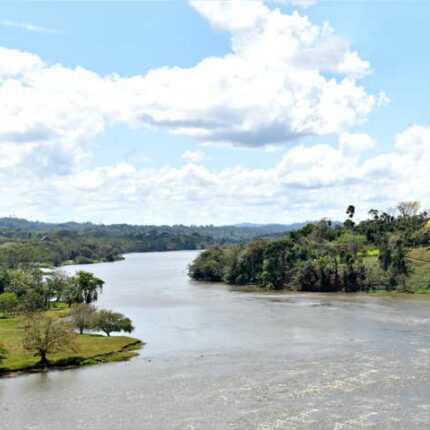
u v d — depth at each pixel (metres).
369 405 57.69
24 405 61.19
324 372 72.25
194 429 52.00
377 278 192.00
